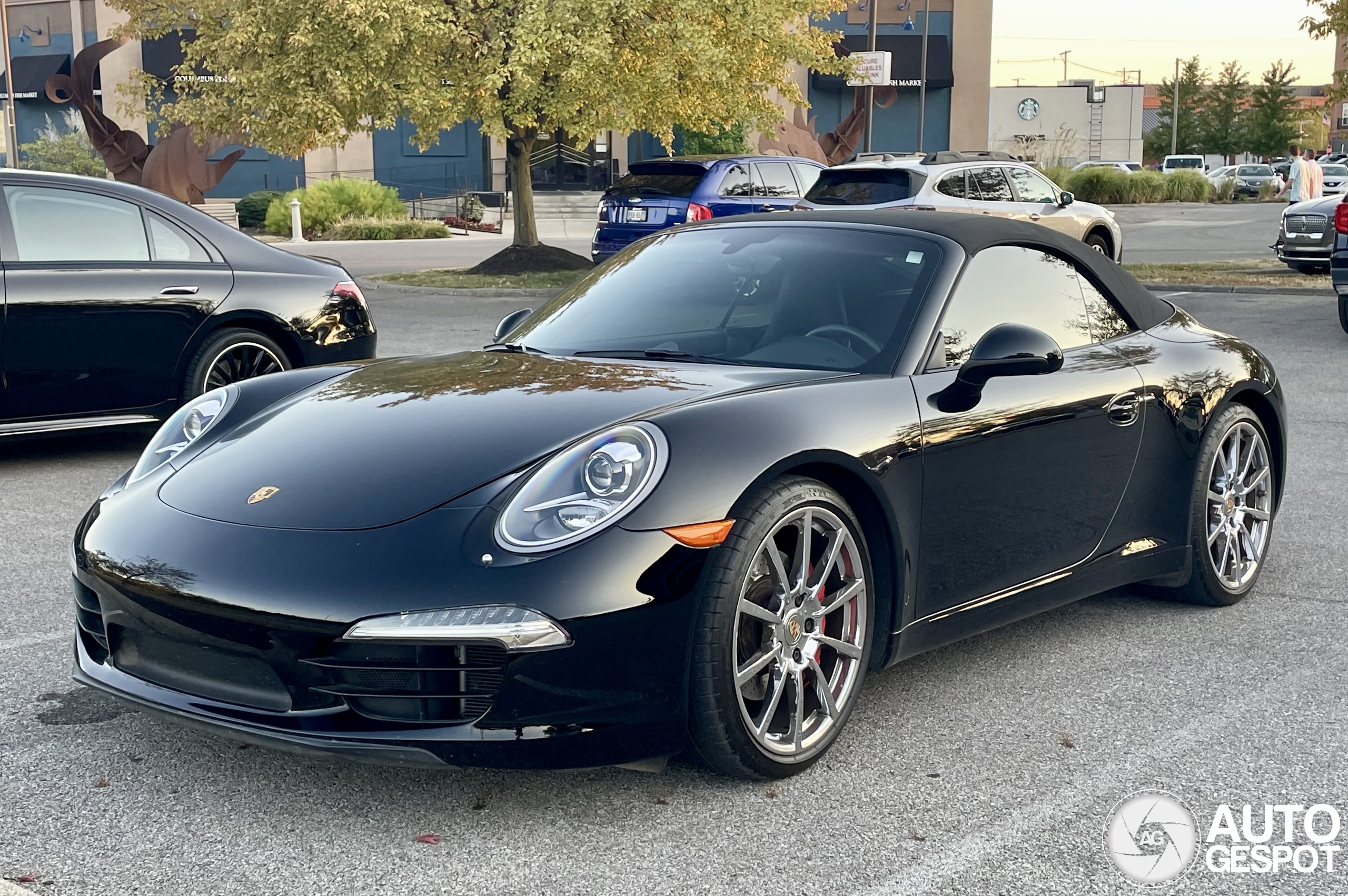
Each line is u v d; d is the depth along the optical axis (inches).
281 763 115.9
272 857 98.7
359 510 105.8
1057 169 1534.2
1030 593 139.3
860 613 119.3
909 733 124.0
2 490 231.1
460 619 97.0
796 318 135.9
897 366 127.3
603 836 102.3
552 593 98.4
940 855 99.6
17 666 140.5
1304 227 595.5
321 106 616.1
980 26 1653.5
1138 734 124.2
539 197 1503.4
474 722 99.2
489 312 551.5
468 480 107.2
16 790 110.0
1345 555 189.0
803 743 114.6
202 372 252.2
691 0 646.5
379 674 100.0
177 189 935.0
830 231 148.3
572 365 132.3
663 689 103.0
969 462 127.6
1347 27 748.0
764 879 95.6
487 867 97.3
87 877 95.3
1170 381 155.6
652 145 1596.9
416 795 109.5
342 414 124.6
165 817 105.2
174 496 116.6
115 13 1608.0
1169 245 882.1
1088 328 152.9
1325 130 3553.2
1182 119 3398.1
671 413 110.5
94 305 238.4
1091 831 103.8
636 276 153.4
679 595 102.4
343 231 1177.4
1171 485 157.2
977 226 146.4
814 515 113.0
